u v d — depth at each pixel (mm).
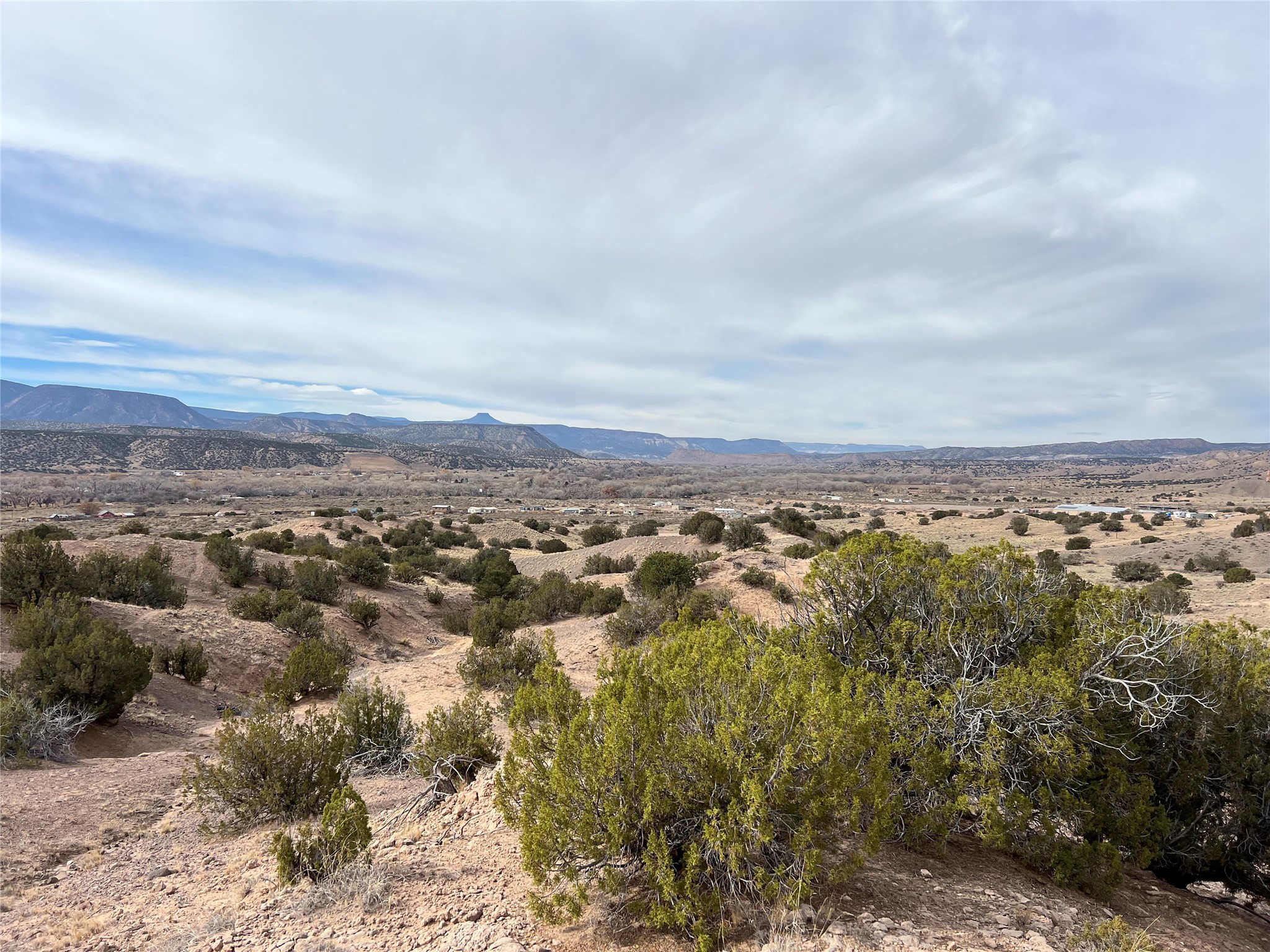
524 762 5285
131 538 30125
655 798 3824
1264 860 5090
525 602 25953
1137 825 4754
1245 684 5312
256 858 5992
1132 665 5250
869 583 6199
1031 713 4840
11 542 18172
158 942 4441
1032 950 3488
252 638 19391
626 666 4691
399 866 5133
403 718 10820
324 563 30281
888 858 4605
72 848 6559
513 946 3643
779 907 3676
